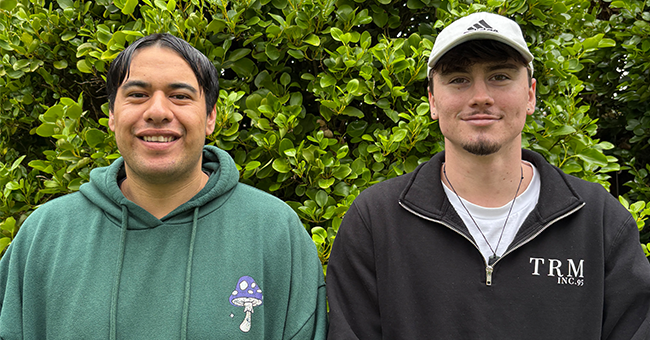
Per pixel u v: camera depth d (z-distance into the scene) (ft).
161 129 4.98
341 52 7.18
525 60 4.82
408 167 7.32
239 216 5.41
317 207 7.17
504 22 4.97
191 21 6.97
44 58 8.26
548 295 4.71
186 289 4.92
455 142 4.99
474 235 5.03
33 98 8.89
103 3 7.80
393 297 4.90
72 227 5.23
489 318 4.67
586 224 4.92
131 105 5.06
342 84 7.50
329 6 7.28
